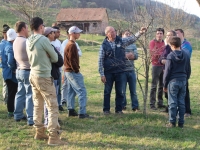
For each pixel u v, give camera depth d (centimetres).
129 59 796
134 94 827
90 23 5156
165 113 813
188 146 586
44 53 561
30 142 584
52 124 572
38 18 577
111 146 575
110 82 771
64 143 578
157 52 797
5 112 788
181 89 677
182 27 2234
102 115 770
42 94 572
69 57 725
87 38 4075
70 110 761
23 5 1091
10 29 700
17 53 649
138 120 718
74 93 762
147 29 708
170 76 674
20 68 656
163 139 617
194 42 3550
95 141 597
